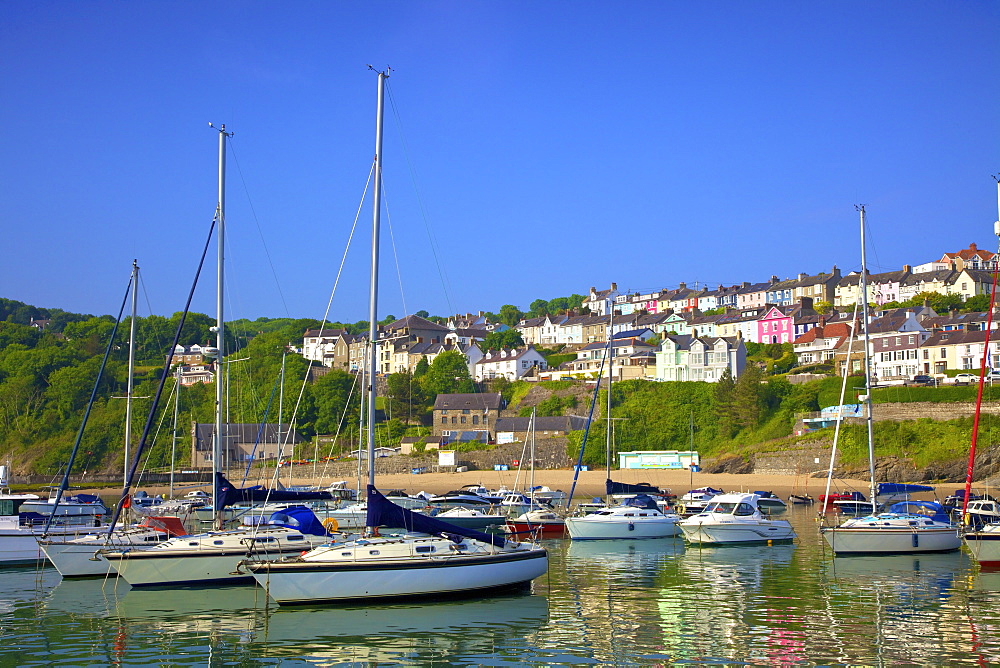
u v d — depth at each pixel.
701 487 82.25
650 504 55.09
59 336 174.88
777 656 21.95
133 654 22.59
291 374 130.25
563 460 105.56
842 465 86.06
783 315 141.88
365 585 26.72
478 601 27.92
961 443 81.81
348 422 120.75
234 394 115.06
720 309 161.12
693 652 22.39
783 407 102.12
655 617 26.12
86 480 99.12
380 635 24.11
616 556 39.41
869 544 38.22
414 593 27.03
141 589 29.19
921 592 29.66
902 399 92.12
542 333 177.75
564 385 125.94
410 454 110.75
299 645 23.27
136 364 136.75
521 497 64.25
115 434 105.94
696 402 109.19
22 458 110.75
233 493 33.66
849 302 156.00
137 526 35.84
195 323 165.75
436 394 132.50
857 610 26.94
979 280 144.38
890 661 21.44
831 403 100.06
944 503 57.50
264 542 29.98
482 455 108.00
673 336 130.00
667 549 41.91
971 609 26.94
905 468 82.31
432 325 174.75
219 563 29.53
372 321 30.78
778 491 78.38
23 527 35.97
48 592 29.78
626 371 129.38
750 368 105.56
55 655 22.48
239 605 27.25
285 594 26.30
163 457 102.00
